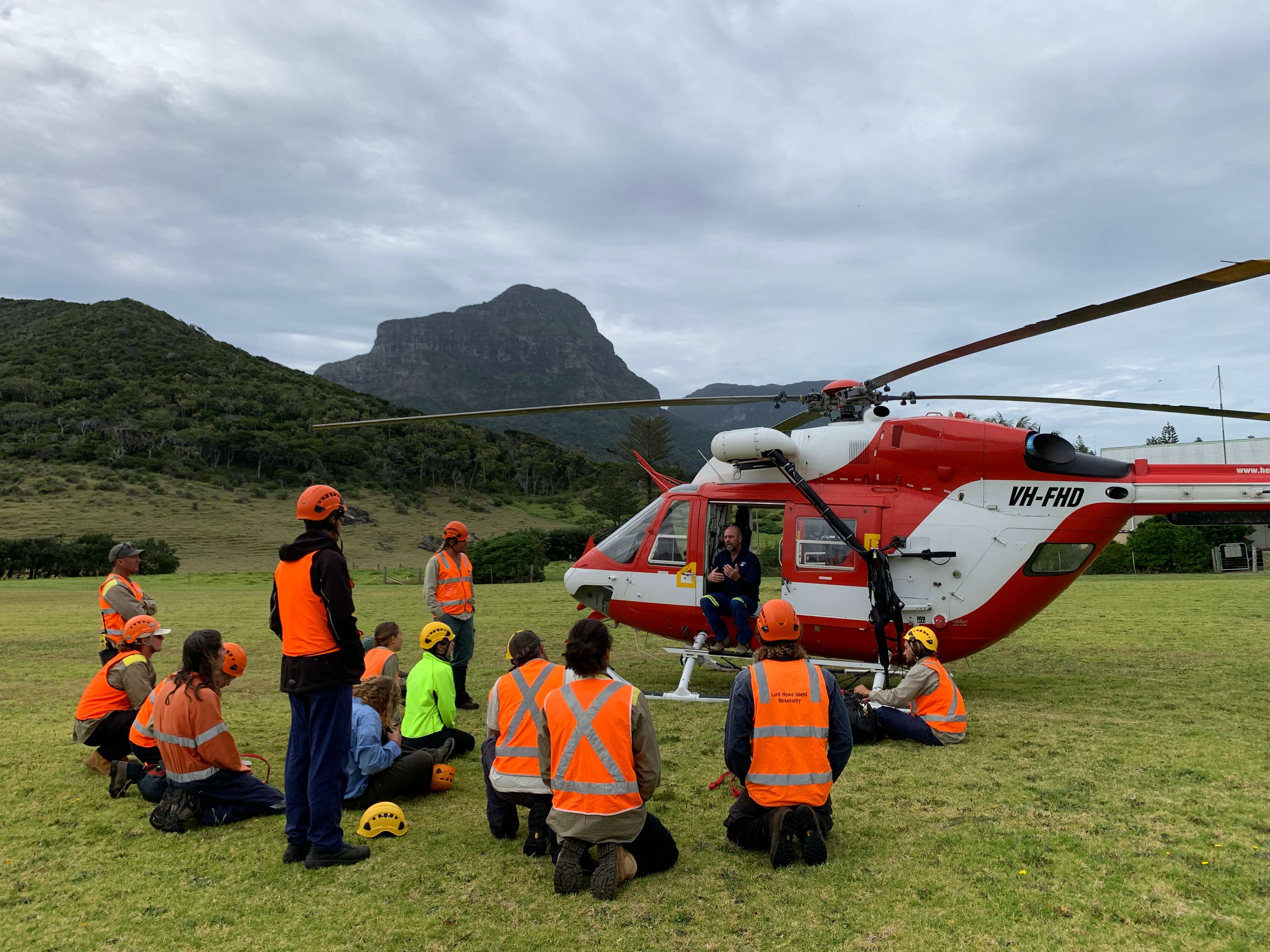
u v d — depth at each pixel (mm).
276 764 5422
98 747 5168
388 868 3607
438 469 119125
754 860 3592
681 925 2979
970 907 3074
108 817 4379
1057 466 6902
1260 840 3697
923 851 3635
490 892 3326
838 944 2811
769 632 3699
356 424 7172
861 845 3717
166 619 15766
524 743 3781
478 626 13914
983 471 7012
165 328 163000
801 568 7258
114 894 3365
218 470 104250
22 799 4699
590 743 3285
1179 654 9430
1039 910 3041
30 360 138750
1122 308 5141
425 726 5246
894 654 7164
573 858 3260
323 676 3586
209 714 4207
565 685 3412
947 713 5488
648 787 3346
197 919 3123
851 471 7266
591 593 8320
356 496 101438
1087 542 6875
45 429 110875
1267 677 7910
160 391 131750
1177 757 5113
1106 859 3510
